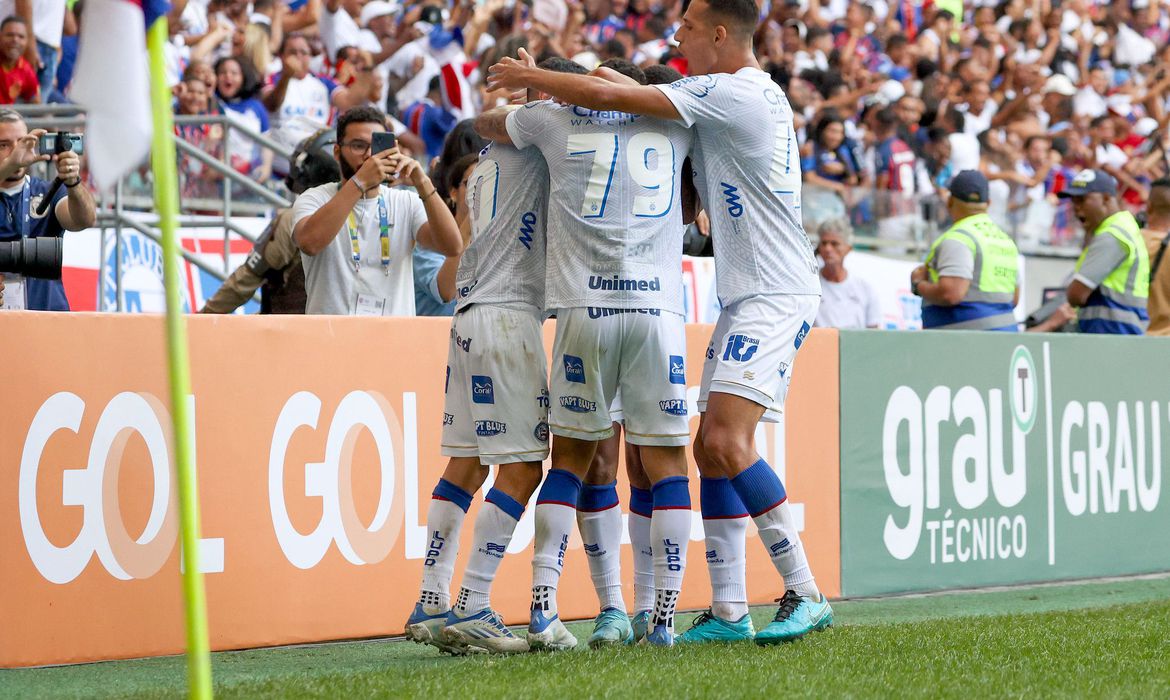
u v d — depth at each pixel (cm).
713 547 1217
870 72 3850
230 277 1498
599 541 1227
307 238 1374
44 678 1106
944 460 1697
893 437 1648
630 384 1146
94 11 788
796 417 1566
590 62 2842
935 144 3484
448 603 1204
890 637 1216
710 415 1173
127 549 1195
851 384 1612
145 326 1211
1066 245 3347
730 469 1166
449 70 2878
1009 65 4222
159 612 1208
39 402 1159
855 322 2466
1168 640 1212
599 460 1222
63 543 1166
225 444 1239
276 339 1267
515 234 1164
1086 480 1841
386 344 1327
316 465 1286
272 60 2852
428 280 1620
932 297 2014
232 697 920
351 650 1252
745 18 1185
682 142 1165
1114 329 2111
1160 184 2312
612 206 1122
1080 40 4541
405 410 1337
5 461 1142
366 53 3014
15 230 1523
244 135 2423
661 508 1162
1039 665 1069
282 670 1128
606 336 1123
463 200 1499
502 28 3347
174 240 761
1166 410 1936
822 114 3162
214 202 2241
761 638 1155
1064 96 4184
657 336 1134
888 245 2984
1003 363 1752
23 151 1494
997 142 3753
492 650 1155
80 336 1179
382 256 1446
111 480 1189
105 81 785
